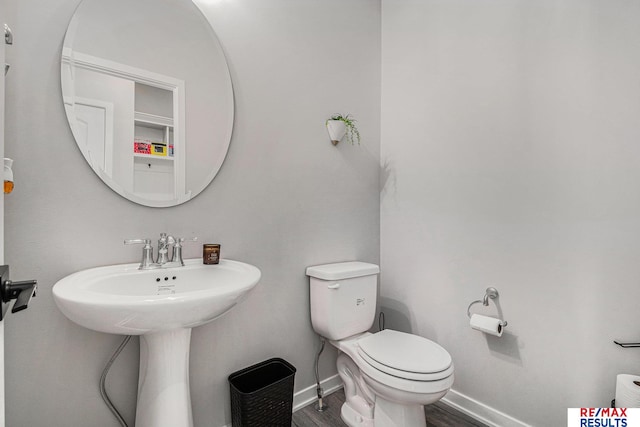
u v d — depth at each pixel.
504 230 1.58
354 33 2.05
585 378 1.33
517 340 1.52
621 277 1.25
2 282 0.49
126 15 1.24
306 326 1.77
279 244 1.66
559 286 1.40
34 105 1.05
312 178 1.81
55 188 1.09
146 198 1.27
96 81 1.17
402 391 1.24
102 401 1.17
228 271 1.29
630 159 1.23
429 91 1.92
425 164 1.94
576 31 1.36
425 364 1.28
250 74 1.56
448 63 1.83
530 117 1.50
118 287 1.10
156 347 1.09
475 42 1.70
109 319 0.83
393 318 2.11
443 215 1.84
